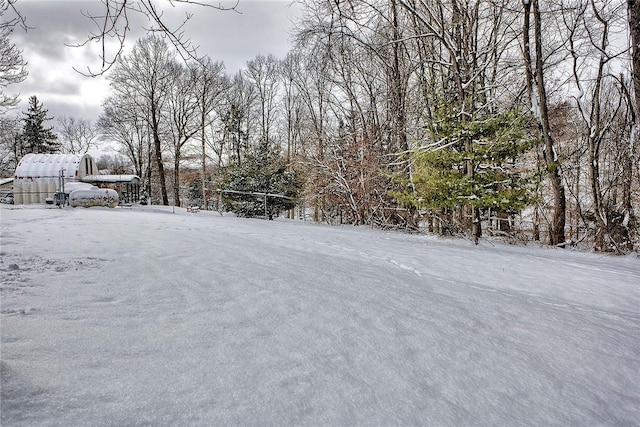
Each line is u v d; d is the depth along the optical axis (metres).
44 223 7.81
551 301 4.75
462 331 3.23
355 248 7.90
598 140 13.59
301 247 7.43
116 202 16.50
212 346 2.38
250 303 3.28
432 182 10.38
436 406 2.05
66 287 3.24
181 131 32.34
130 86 30.28
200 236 7.40
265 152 18.27
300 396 1.94
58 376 1.83
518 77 14.54
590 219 14.03
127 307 2.91
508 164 10.99
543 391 2.40
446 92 12.45
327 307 3.38
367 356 2.53
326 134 20.73
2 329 2.27
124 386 1.82
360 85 20.56
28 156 21.31
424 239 11.70
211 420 1.65
